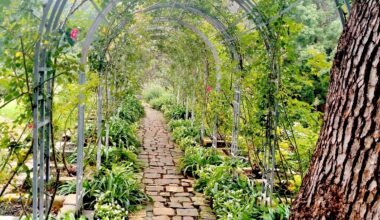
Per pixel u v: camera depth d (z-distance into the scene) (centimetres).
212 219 425
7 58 232
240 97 520
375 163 124
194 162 609
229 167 500
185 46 888
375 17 128
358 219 126
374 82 125
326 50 975
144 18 623
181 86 1135
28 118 250
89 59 481
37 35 234
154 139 913
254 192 448
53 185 445
